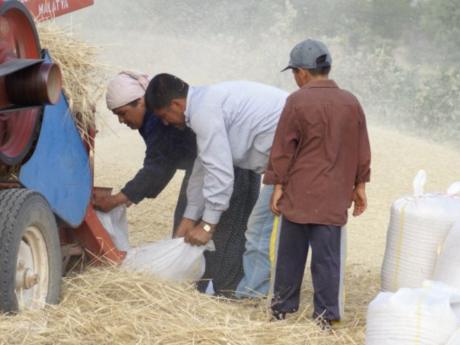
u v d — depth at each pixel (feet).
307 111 24.54
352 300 29.09
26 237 22.70
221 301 27.40
